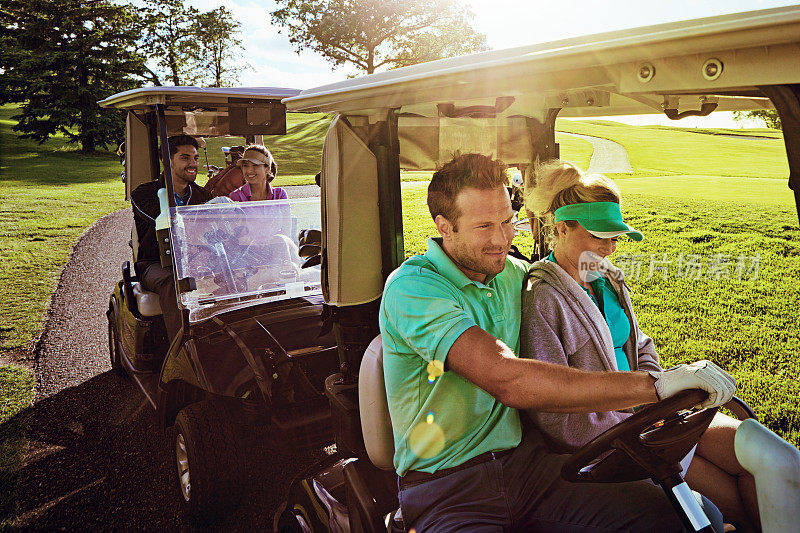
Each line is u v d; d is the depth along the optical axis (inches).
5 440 141.3
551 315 65.4
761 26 37.9
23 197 619.2
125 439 140.4
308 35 1339.8
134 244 160.9
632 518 57.8
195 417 107.0
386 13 1275.8
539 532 61.1
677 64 44.0
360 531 64.4
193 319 111.6
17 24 1446.9
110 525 110.2
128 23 1466.5
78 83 1322.6
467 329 56.9
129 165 164.7
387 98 65.7
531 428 66.9
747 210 257.4
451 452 62.3
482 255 62.1
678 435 54.6
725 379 50.2
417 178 394.3
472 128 83.7
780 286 200.7
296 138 1476.4
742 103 68.9
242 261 117.2
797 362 156.8
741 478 67.1
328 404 107.0
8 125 1681.8
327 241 75.5
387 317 63.7
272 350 104.9
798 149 39.2
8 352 198.8
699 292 206.4
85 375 178.4
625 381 52.2
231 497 106.6
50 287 278.5
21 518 112.7
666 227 238.7
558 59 49.1
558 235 68.4
